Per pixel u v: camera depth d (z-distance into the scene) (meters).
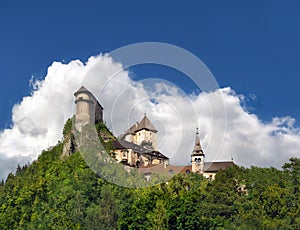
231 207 73.94
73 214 75.75
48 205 82.06
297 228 73.25
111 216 70.31
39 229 75.25
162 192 58.31
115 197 73.56
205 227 55.44
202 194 74.56
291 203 80.31
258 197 81.06
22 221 80.62
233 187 85.06
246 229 69.19
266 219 74.88
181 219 51.06
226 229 63.47
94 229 70.19
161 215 50.88
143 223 51.88
